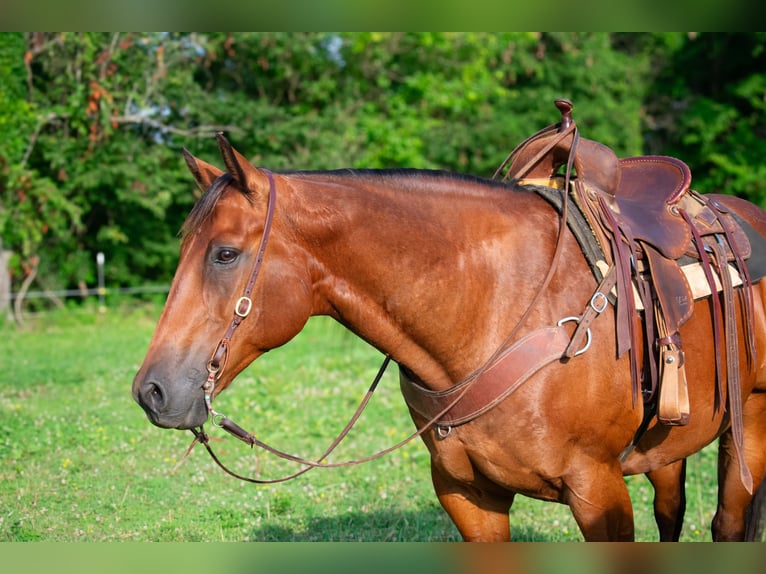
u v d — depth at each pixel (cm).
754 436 334
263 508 446
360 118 1731
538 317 262
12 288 1527
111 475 502
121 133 1503
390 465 536
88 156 1466
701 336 292
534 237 272
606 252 270
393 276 257
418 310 259
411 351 266
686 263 294
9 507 439
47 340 1202
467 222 269
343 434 278
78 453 550
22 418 645
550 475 261
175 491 475
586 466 263
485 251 267
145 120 1450
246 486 488
